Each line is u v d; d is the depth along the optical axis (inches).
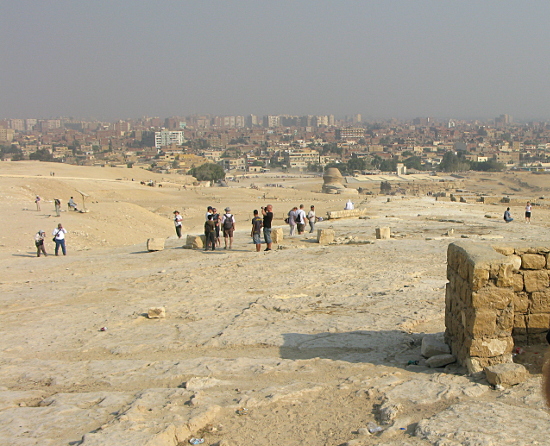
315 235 1191.6
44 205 2042.3
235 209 2551.7
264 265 838.5
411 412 280.8
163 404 305.6
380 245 978.1
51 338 520.1
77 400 323.9
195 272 825.5
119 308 628.4
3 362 440.5
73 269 973.8
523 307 356.2
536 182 7455.7
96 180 3804.1
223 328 502.6
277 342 439.2
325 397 308.7
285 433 268.4
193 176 6353.3
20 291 782.5
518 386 301.3
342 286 658.8
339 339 434.6
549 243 366.3
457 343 356.5
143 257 1061.8
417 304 538.3
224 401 308.8
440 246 942.4
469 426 250.8
